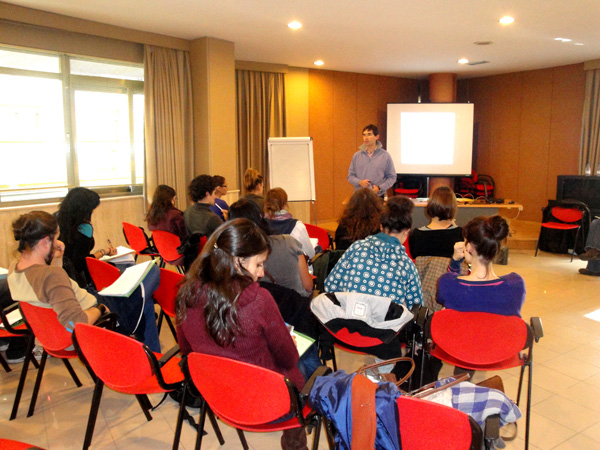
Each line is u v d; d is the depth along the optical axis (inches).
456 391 61.5
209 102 218.8
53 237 83.1
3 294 100.9
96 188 212.8
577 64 281.3
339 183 318.3
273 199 111.4
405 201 93.0
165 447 84.7
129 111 221.8
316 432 64.6
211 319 56.1
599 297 171.8
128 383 69.7
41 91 191.3
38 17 175.3
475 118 341.4
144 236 166.7
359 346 82.0
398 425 50.8
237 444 86.4
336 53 249.6
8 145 183.8
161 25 195.5
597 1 160.7
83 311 79.3
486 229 79.7
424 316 85.1
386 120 330.6
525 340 74.1
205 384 61.1
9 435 87.2
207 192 145.3
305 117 296.2
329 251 119.0
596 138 274.1
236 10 172.9
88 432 78.4
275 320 58.3
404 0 159.6
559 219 233.5
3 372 111.6
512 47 235.5
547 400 101.4
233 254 55.6
